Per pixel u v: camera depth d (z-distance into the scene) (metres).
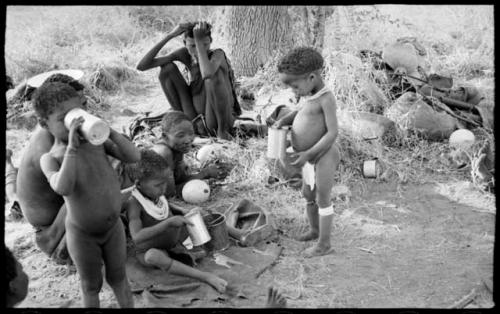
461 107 6.35
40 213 4.11
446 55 8.28
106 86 7.61
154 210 4.11
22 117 6.45
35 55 7.89
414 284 4.00
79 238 3.41
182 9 9.85
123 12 9.75
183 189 5.02
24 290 3.37
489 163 5.45
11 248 4.45
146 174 3.98
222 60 5.75
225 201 5.11
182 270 3.98
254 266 4.22
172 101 6.07
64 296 3.93
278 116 5.61
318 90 4.13
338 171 5.51
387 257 4.34
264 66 7.79
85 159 3.29
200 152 5.43
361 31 8.22
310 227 4.68
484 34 8.62
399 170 5.57
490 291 3.85
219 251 4.39
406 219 4.84
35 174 4.00
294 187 5.32
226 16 8.02
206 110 5.98
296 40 7.91
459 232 4.62
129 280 4.04
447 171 5.58
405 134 5.96
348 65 6.52
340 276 4.12
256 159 5.62
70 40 8.92
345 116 5.98
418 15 9.28
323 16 7.57
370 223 4.80
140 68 5.80
